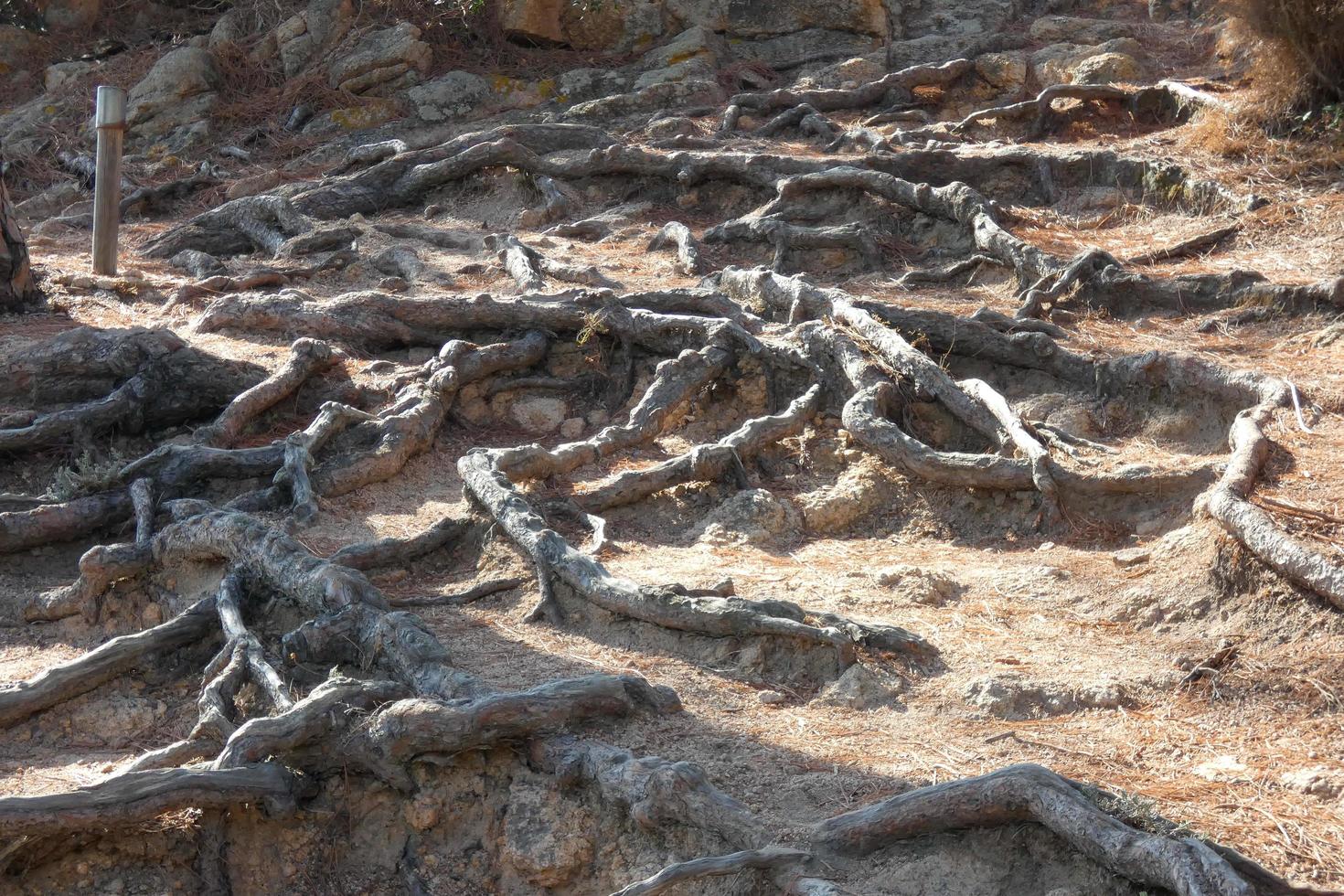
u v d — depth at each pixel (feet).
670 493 24.32
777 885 13.38
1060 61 49.90
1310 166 37.04
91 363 26.23
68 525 21.98
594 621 19.35
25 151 52.95
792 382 27.94
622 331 29.30
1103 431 26.20
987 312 29.45
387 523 22.88
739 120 49.26
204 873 15.43
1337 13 37.24
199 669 18.67
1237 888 11.85
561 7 56.70
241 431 26.00
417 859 15.53
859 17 55.42
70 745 17.49
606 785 14.92
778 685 17.65
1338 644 17.15
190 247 41.78
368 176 44.91
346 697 16.21
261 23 58.18
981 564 21.85
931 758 15.48
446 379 27.25
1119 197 38.81
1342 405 23.62
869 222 38.68
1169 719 16.49
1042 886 13.28
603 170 43.65
